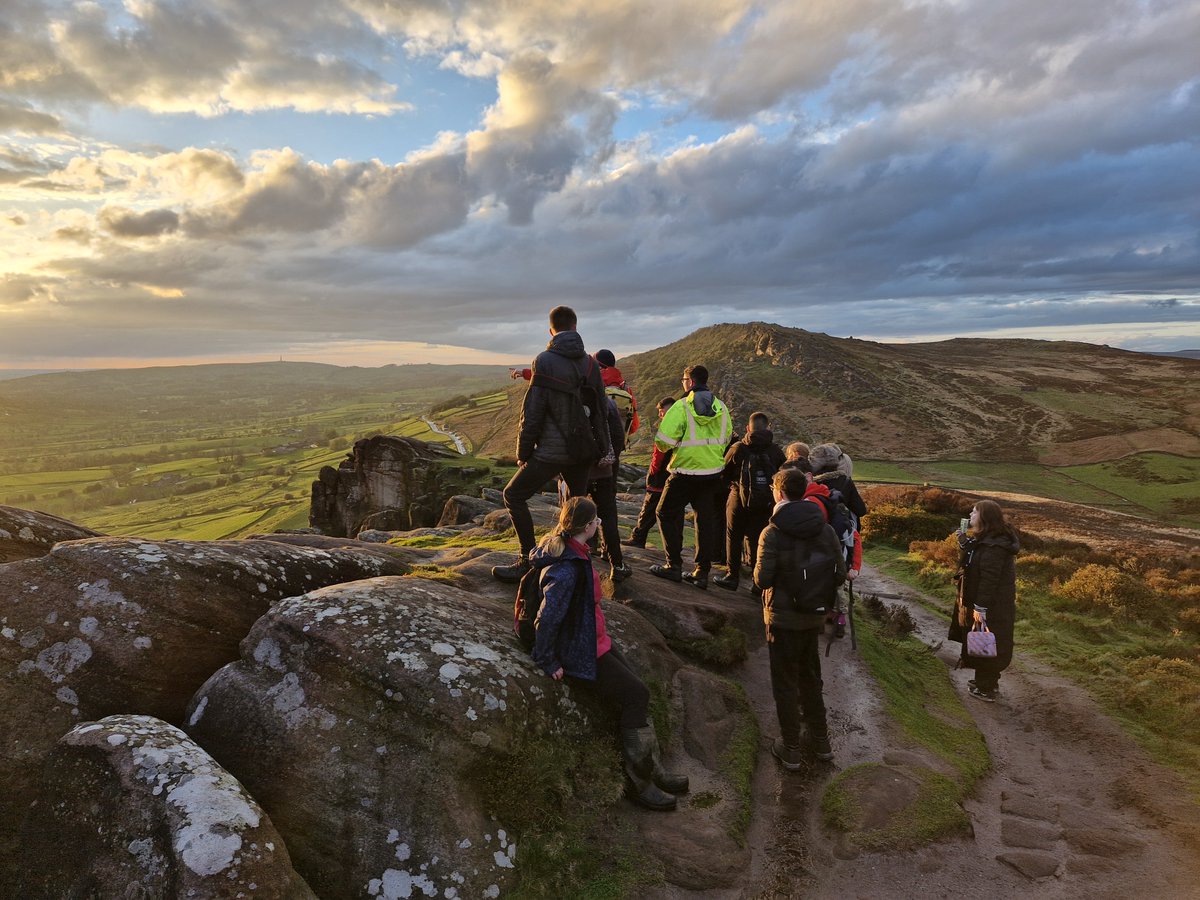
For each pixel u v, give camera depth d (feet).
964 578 25.34
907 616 32.09
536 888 12.35
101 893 10.12
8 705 13.03
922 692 24.58
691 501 25.63
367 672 13.23
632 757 15.10
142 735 11.79
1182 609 37.22
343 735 12.84
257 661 13.85
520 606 15.60
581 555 14.76
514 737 13.66
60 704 13.30
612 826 14.14
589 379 19.06
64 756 11.44
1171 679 25.41
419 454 129.08
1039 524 79.41
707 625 22.41
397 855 11.91
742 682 21.36
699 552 25.58
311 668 13.52
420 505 112.16
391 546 27.45
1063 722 23.03
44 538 18.44
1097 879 14.42
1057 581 41.01
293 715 13.05
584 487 20.22
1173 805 17.63
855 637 25.86
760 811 16.05
